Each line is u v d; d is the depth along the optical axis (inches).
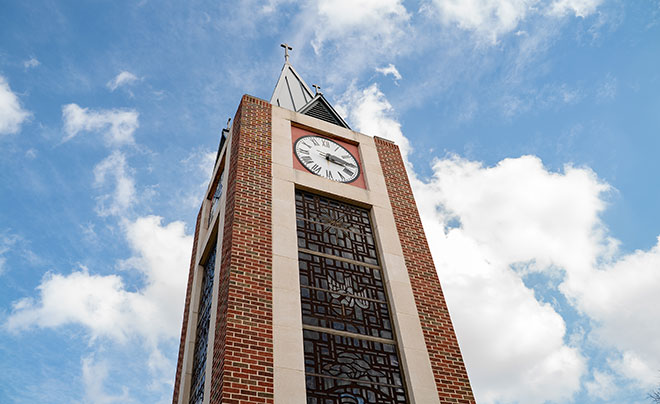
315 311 454.6
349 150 657.0
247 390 363.9
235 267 441.4
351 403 404.2
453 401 432.5
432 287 522.6
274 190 534.3
